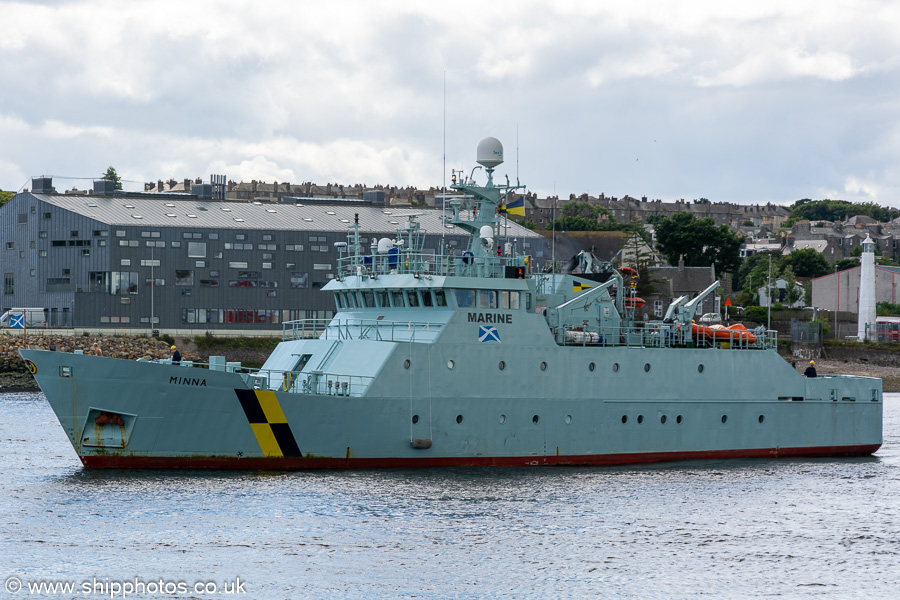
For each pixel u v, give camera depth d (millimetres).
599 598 49719
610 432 74375
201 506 60938
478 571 52375
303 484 65625
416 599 48688
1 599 47781
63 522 58125
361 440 68000
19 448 82750
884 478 75438
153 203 175750
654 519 62156
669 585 51625
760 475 74938
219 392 65875
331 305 174625
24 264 173500
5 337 146250
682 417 76875
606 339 76750
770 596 50656
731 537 59344
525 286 72312
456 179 75500
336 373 70250
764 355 80562
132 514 59375
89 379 64625
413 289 71312
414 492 64875
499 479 68875
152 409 65312
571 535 58375
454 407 69625
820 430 82750
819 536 60000
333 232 173750
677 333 79438
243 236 168750
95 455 65750
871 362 189500
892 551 57438
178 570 51375
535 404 71812
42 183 175375
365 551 54562
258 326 170500
